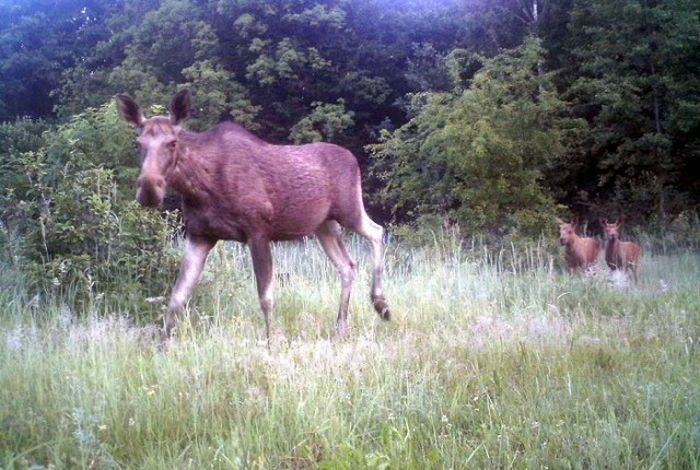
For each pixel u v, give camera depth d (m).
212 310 8.03
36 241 8.30
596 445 3.99
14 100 30.39
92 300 7.49
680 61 19.81
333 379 5.16
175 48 23.77
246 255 10.75
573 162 21.33
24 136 20.47
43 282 7.84
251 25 22.30
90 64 28.36
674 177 20.62
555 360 5.91
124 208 8.36
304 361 5.70
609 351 6.24
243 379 5.13
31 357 5.41
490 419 4.48
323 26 23.33
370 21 24.20
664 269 13.11
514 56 20.41
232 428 4.28
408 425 4.39
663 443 4.09
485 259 12.01
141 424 4.36
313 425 4.29
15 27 30.23
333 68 23.58
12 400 4.54
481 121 15.38
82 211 8.31
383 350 6.09
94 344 5.88
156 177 6.30
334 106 22.27
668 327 7.05
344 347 6.27
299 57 22.23
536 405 4.84
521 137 15.85
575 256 13.38
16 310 7.29
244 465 3.82
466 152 15.54
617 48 19.67
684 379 5.10
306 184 7.73
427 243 14.51
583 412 4.60
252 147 7.34
